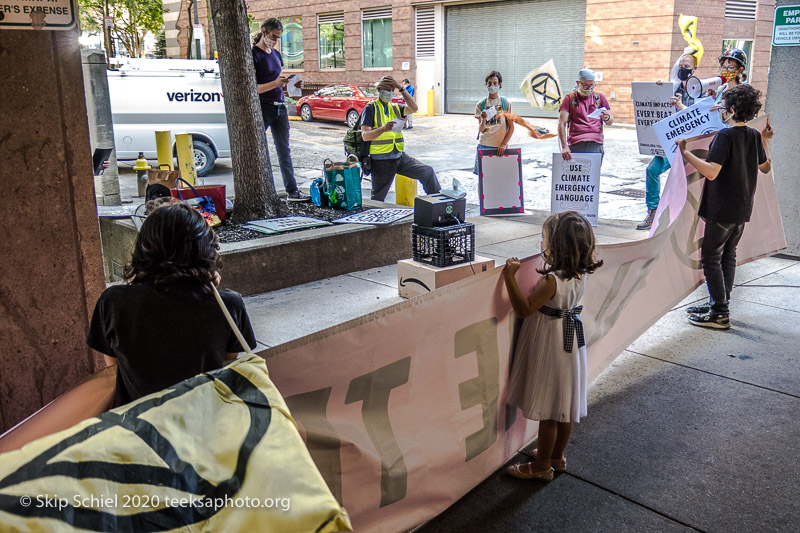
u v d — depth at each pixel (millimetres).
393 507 2893
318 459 2543
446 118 28188
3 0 2576
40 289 2850
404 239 7484
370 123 8234
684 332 5539
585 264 3246
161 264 2162
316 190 8305
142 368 2168
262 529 1661
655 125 6770
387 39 31578
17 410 2875
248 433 1803
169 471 1687
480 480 3428
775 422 4078
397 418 2912
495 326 3365
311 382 2516
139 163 10883
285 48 36125
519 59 27703
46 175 2785
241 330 2359
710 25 23578
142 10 32062
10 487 1510
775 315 5883
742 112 5152
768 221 6832
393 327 2797
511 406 3592
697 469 3592
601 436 3932
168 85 12828
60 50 2736
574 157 8797
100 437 1670
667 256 5410
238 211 7523
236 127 7355
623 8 23688
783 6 7027
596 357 4449
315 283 6680
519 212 9727
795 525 3133
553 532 3102
